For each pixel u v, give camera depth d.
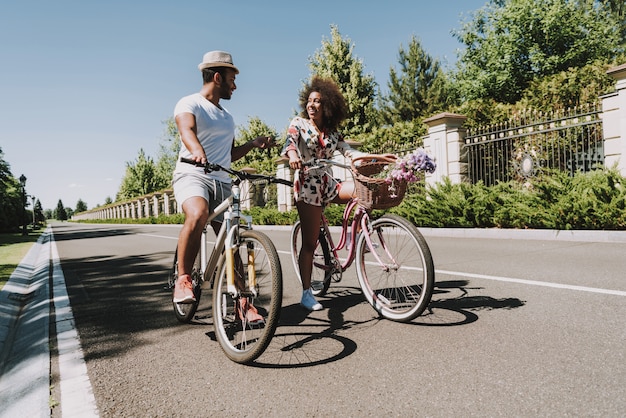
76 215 125.81
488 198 8.86
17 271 7.32
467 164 11.45
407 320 3.13
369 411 1.92
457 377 2.20
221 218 3.30
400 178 2.96
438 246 7.53
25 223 26.52
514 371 2.23
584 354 2.39
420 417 1.84
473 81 30.72
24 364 2.80
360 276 3.53
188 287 2.86
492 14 30.52
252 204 21.00
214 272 3.15
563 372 2.18
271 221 17.81
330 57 30.36
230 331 2.86
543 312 3.20
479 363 2.36
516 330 2.85
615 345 2.49
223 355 2.74
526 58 29.09
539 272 4.64
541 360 2.35
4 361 3.04
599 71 14.01
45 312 4.22
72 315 4.05
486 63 30.78
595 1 33.41
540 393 1.98
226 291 2.81
